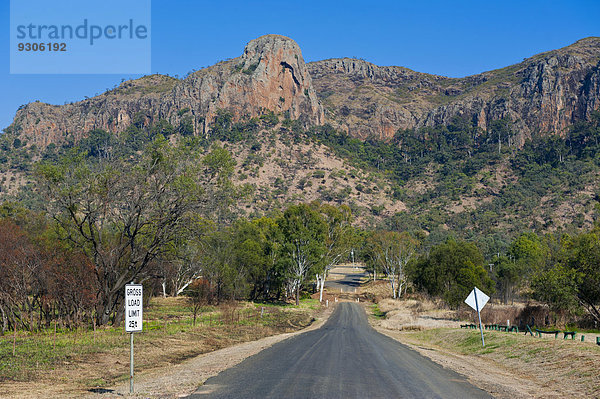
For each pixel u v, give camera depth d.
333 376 13.66
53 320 33.84
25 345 22.03
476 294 24.05
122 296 35.22
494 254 113.19
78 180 32.97
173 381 13.38
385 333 37.06
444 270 58.06
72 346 22.00
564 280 34.88
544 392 12.92
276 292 82.25
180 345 24.06
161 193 34.00
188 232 35.84
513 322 37.88
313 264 71.81
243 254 60.91
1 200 179.75
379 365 16.38
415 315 53.31
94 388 12.89
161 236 34.97
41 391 12.47
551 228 176.88
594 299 35.03
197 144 36.56
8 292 29.89
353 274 132.88
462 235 173.50
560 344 19.30
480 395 11.79
